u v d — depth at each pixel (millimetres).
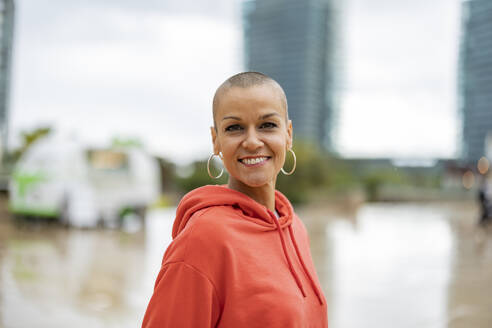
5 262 6887
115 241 9398
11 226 11328
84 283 5648
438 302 5000
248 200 1081
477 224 14461
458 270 6875
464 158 96250
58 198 11203
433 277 6332
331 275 6383
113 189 11844
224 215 1014
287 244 1155
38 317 4246
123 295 5105
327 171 26938
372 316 4465
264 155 1072
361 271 6703
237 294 960
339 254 8250
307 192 22875
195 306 944
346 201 20609
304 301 1079
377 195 29812
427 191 32188
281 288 1008
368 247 9219
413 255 8281
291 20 122688
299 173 24125
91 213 11609
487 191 13508
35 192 11297
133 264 6965
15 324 4031
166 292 966
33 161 11633
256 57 127750
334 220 15734
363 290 5516
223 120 1064
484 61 94562
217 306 967
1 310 4426
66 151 11367
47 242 9039
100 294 5125
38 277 5930
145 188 12320
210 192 1091
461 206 26703
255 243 1027
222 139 1078
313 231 12062
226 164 1094
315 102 121188
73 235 10141
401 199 30266
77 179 11312
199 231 970
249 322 960
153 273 6316
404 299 5117
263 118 1055
